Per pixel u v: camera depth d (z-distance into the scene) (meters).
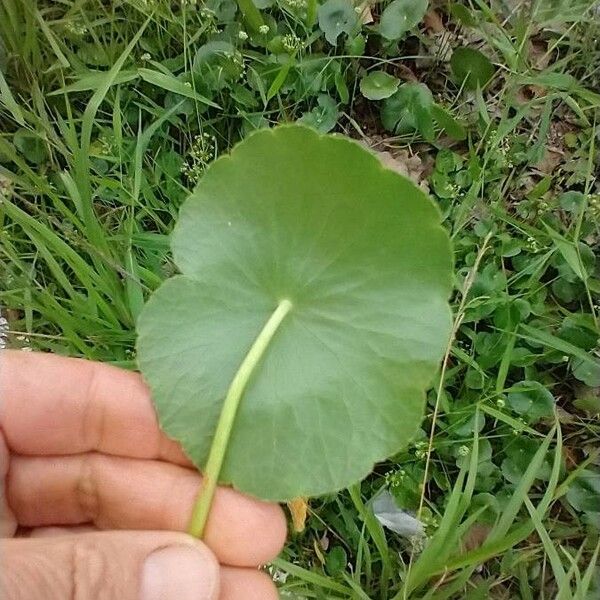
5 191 0.25
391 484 0.22
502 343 0.23
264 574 0.18
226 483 0.15
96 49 0.27
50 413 0.18
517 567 0.22
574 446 0.24
